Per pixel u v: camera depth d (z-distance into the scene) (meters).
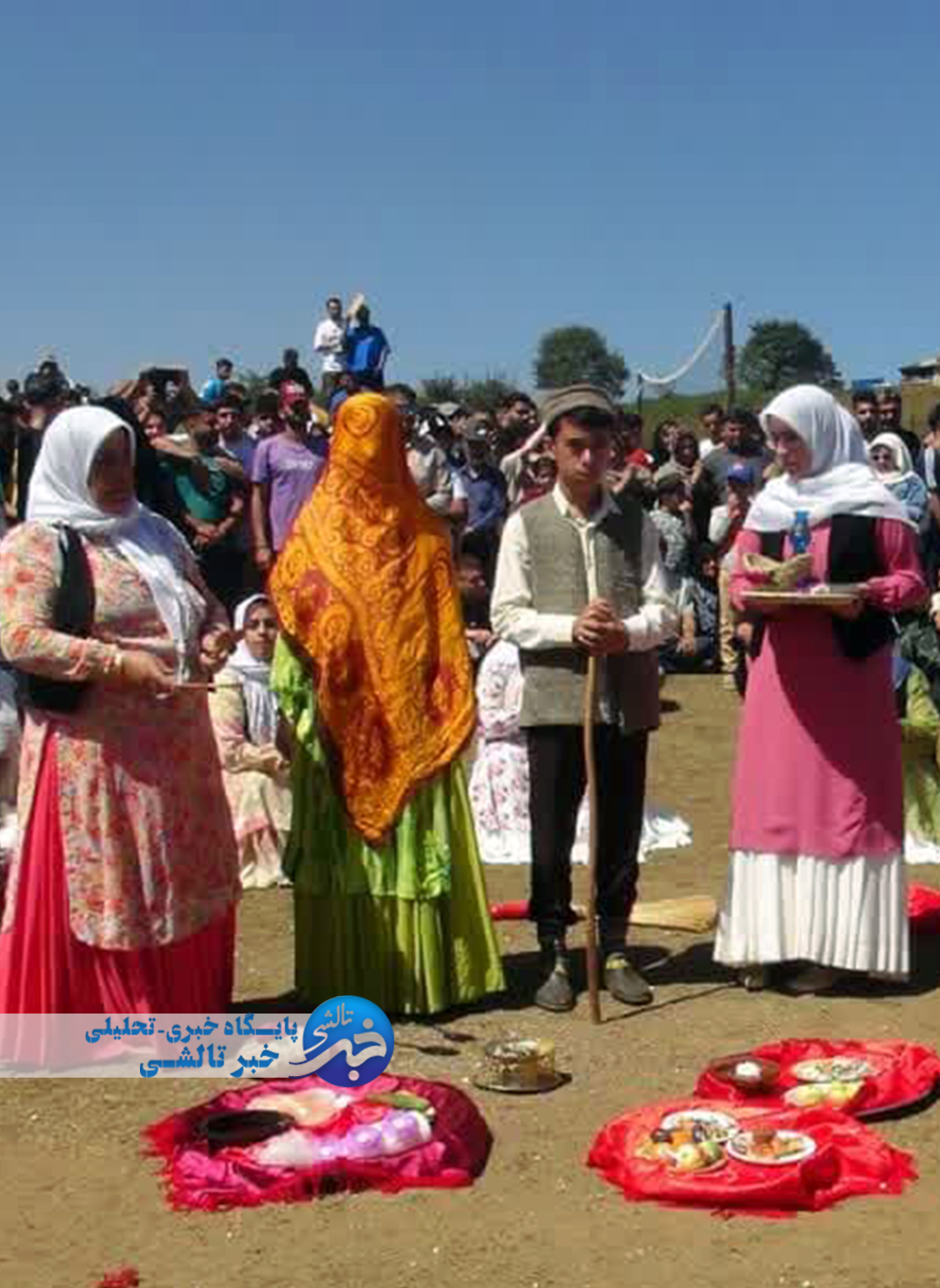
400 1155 4.55
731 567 6.21
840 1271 3.99
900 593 5.89
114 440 5.49
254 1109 4.80
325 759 5.87
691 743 11.50
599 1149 4.61
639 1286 3.94
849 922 5.95
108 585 5.45
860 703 5.95
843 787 5.94
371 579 5.85
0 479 10.66
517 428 15.39
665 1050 5.57
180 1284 4.03
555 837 6.06
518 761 8.77
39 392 11.27
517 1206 4.39
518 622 5.94
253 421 15.38
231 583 12.11
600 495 6.11
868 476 6.04
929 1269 3.99
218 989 5.80
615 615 5.95
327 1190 4.50
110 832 5.41
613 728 5.99
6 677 6.86
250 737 8.20
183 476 11.94
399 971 5.88
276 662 5.95
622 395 24.77
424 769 5.84
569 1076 5.34
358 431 5.86
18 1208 4.48
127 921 5.42
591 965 5.85
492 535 14.09
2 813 6.81
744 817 6.09
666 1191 4.36
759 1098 4.97
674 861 8.49
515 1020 5.91
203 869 5.62
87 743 5.40
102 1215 4.43
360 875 5.84
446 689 5.91
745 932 6.07
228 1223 4.34
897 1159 4.54
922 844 8.51
